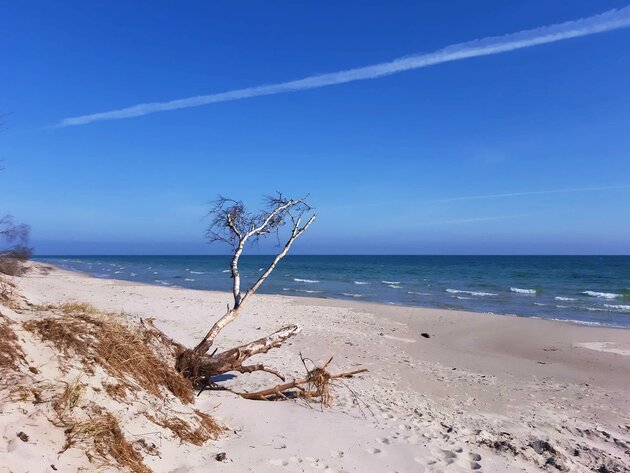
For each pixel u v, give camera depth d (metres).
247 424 5.58
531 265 88.12
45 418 3.57
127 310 16.64
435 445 5.77
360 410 7.16
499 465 5.35
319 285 39.69
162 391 5.30
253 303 23.44
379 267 80.38
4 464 2.92
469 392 9.38
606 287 38.31
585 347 14.89
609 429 7.59
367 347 13.50
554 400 9.16
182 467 4.06
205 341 7.24
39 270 35.69
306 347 12.84
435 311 22.06
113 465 3.51
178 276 50.28
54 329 4.77
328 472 4.53
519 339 16.08
